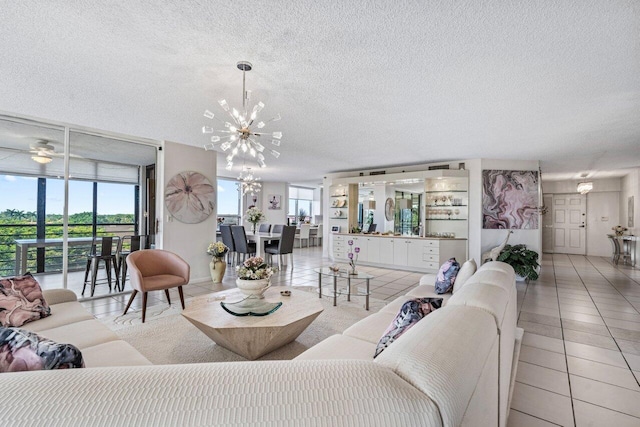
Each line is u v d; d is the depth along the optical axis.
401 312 1.57
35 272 3.98
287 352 2.60
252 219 7.29
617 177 8.82
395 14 1.76
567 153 5.54
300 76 2.56
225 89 2.84
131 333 2.99
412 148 5.27
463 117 3.57
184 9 1.73
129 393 0.52
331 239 7.99
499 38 1.99
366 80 2.62
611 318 3.62
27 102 3.21
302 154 5.89
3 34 1.98
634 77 2.53
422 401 0.57
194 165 5.28
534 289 5.06
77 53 2.21
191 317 2.48
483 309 1.27
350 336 1.96
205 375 0.59
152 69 2.46
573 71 2.43
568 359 2.58
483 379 0.89
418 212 7.42
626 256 7.78
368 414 0.52
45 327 2.04
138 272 3.29
